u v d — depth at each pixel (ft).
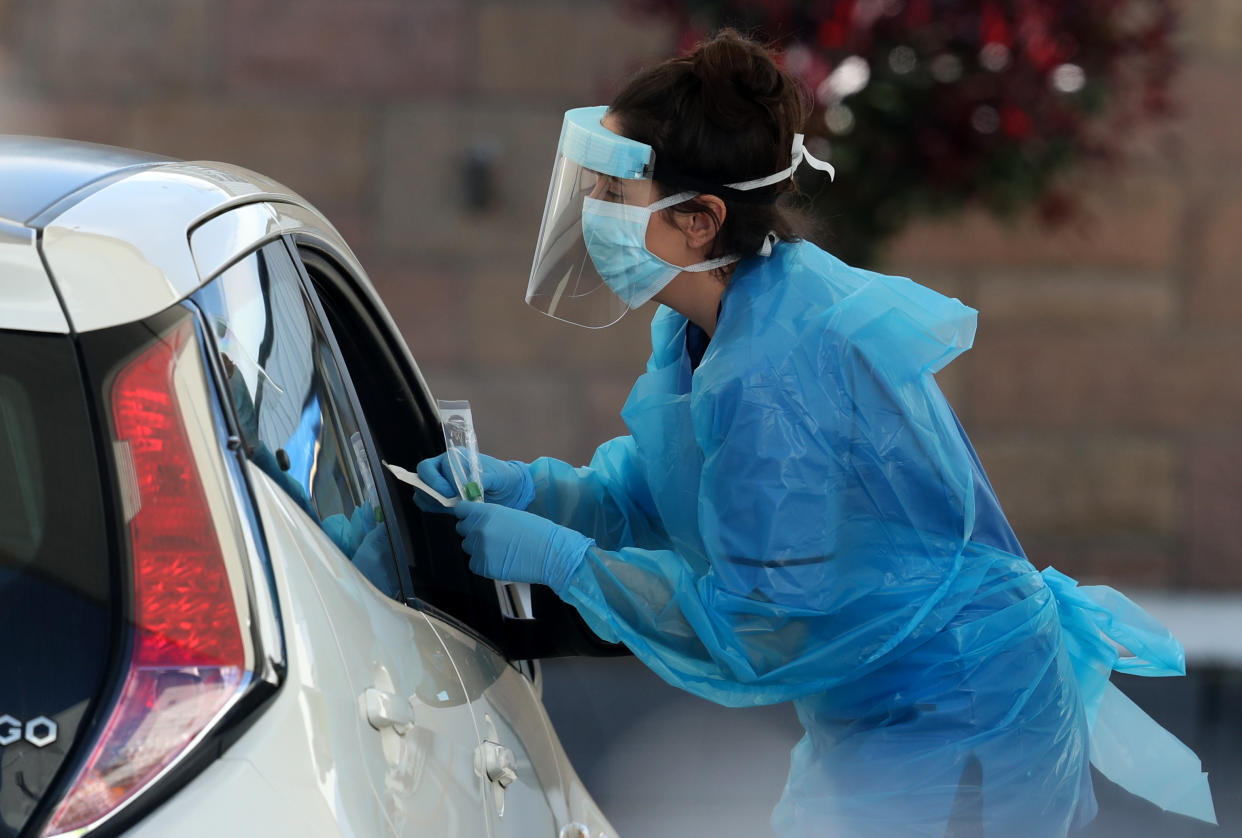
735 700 24.81
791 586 23.76
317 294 21.04
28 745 13.23
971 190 64.49
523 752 21.09
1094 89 65.26
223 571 13.96
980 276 94.58
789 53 61.16
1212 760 59.06
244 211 18.08
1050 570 29.78
